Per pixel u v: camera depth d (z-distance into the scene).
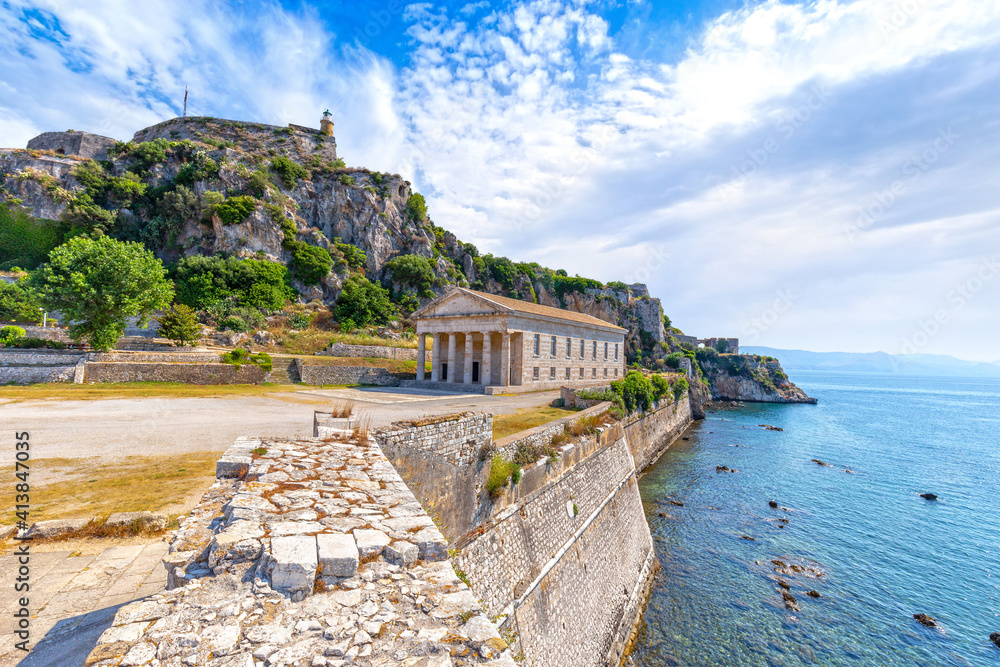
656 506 32.78
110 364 31.22
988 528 31.58
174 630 3.30
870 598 22.19
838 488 39.47
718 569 24.25
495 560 13.20
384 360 55.53
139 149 80.19
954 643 19.20
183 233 73.88
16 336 35.22
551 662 14.02
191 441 16.73
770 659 17.88
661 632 19.19
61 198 69.94
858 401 137.00
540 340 49.25
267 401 28.64
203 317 58.44
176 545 4.63
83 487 11.59
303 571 3.86
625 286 128.38
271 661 3.07
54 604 6.27
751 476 41.59
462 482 12.90
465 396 38.22
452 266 99.06
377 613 3.72
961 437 70.12
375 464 7.79
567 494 19.05
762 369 121.62
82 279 31.31
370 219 87.31
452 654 3.34
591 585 18.12
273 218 73.50
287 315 66.31
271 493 5.88
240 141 96.81
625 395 40.09
